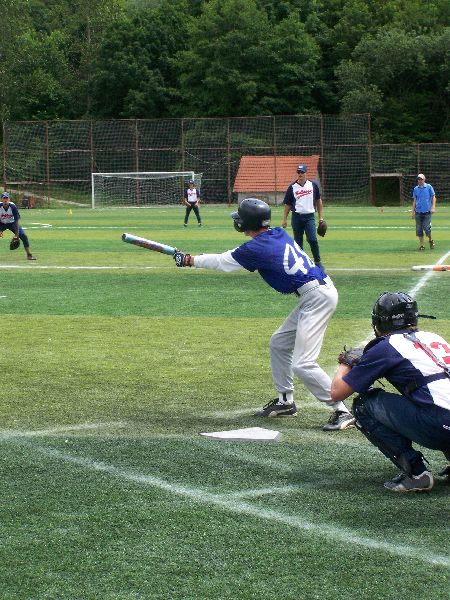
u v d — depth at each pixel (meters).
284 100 112.50
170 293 23.25
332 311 11.38
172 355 15.36
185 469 9.44
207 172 99.50
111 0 133.25
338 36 119.06
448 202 97.62
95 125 98.06
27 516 8.05
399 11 120.50
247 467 9.51
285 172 95.12
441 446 8.48
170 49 120.62
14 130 96.06
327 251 35.47
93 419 11.45
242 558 7.13
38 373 14.02
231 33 111.12
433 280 25.36
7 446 10.26
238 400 12.43
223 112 112.88
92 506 8.31
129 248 37.94
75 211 81.69
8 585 6.66
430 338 8.63
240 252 11.19
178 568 6.95
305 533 7.65
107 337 17.05
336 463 9.66
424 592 6.52
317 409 12.05
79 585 6.66
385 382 13.42
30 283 25.45
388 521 7.94
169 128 99.38
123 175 92.31
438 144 97.44
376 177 96.56
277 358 11.61
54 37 131.50
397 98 110.06
